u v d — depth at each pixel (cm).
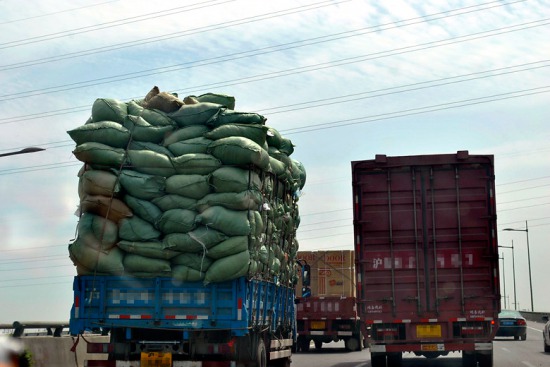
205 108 1464
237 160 1405
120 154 1395
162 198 1395
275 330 1738
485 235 1747
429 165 1766
